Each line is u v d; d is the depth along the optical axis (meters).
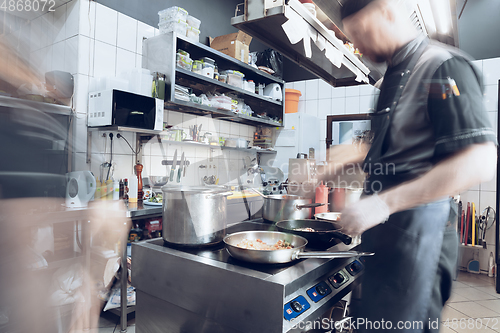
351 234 1.15
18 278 1.50
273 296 0.83
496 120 3.83
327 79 2.34
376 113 1.29
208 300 0.97
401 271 1.10
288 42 1.61
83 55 2.70
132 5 3.11
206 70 3.35
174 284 1.05
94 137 2.68
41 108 1.39
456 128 0.95
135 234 2.49
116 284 2.33
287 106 4.94
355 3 1.16
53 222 1.91
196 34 3.25
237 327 0.90
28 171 1.49
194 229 1.09
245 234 1.20
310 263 1.04
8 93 1.20
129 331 2.21
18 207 1.51
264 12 1.23
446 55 1.03
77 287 1.96
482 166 0.92
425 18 1.42
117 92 2.48
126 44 3.05
